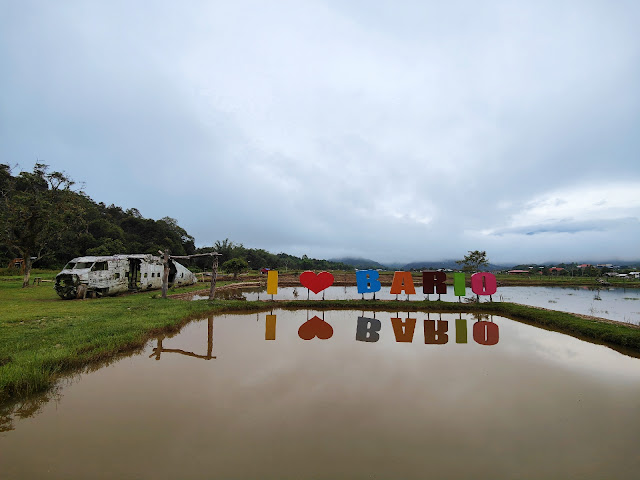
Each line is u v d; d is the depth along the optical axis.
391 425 5.48
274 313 17.73
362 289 20.47
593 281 57.53
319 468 4.32
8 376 6.58
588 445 5.02
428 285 20.12
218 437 5.02
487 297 29.84
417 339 11.73
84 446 4.79
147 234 71.31
